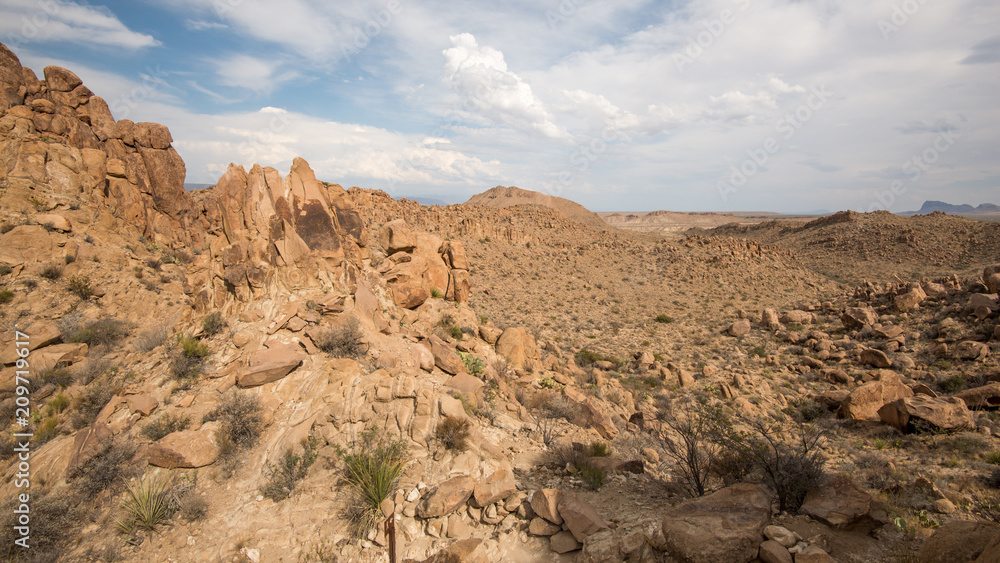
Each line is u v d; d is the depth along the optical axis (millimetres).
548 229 118688
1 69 32656
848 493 6219
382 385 10156
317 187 14852
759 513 5609
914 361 27562
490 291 58906
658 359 33281
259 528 7305
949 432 15320
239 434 9195
